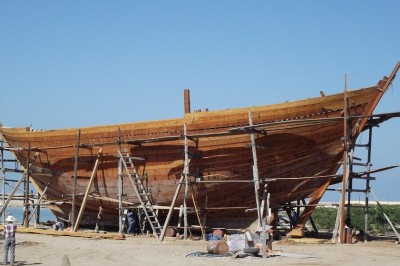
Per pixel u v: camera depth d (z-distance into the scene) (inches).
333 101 863.7
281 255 689.6
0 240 860.6
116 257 693.3
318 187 928.9
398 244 844.0
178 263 627.5
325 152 907.4
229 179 935.7
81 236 971.9
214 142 925.2
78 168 1104.2
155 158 992.2
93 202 1111.0
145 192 1003.3
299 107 871.1
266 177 922.7
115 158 1043.9
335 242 858.1
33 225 1256.8
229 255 695.7
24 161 1209.4
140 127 993.5
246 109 896.3
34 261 651.5
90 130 1051.3
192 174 952.3
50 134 1113.4
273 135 888.3
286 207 973.8
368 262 635.5
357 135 881.5
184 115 944.3
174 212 1006.4
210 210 978.1
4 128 1218.6
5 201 1203.2
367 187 908.0
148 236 980.6
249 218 967.0
